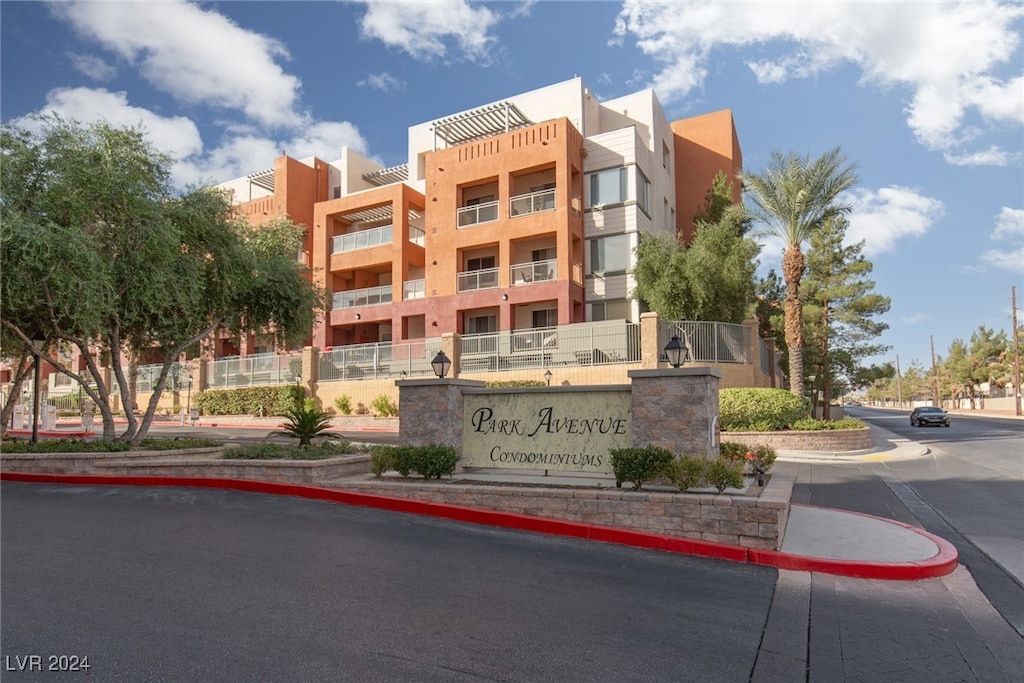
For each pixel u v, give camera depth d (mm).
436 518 8180
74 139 12109
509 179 29312
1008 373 67500
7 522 7477
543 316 29391
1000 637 4828
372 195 33312
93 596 4898
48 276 10836
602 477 9172
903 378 120500
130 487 10227
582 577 5855
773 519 6805
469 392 10023
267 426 29344
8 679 3498
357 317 32812
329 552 6371
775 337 35594
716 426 8828
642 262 25484
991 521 9336
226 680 3545
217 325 16422
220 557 6074
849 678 3998
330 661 3852
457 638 4293
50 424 26844
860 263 37469
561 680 3711
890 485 13062
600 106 33219
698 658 4145
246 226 17734
